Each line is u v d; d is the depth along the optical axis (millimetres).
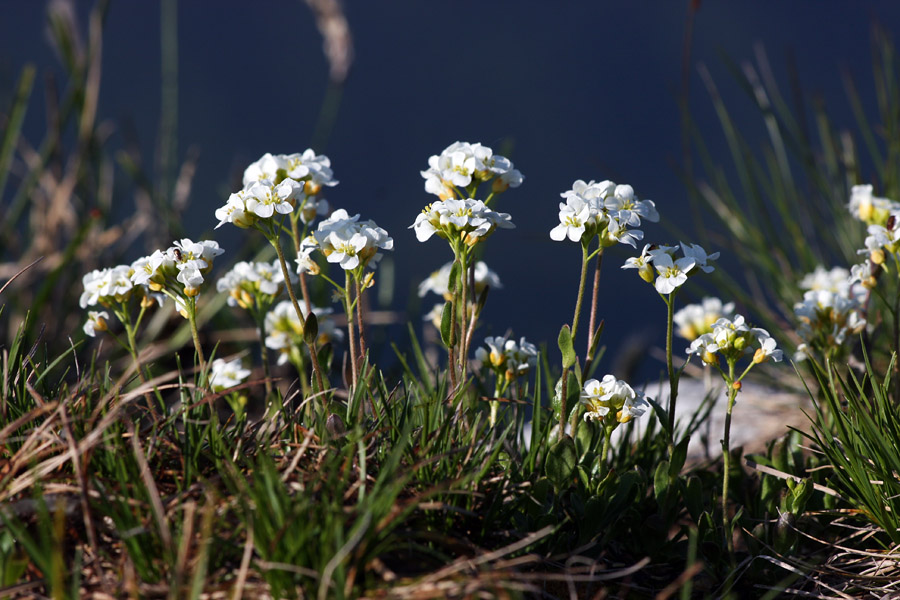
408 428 847
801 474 896
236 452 854
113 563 838
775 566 869
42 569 824
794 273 1060
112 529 843
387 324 1033
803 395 1006
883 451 869
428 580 830
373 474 861
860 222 1064
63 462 846
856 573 869
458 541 848
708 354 863
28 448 850
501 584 828
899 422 872
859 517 879
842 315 907
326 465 848
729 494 898
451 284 874
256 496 831
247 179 889
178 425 894
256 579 834
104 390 874
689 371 1037
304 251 875
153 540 834
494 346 891
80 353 1056
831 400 873
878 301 955
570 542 867
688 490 867
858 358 915
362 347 876
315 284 1031
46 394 880
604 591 837
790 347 1028
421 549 840
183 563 824
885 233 889
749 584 868
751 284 1109
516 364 890
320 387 877
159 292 888
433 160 879
